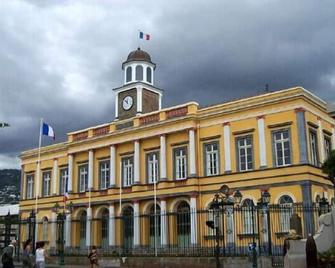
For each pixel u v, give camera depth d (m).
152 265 30.84
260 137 37.66
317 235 19.61
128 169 46.22
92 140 49.03
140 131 44.94
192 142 41.03
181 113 42.56
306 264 17.81
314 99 37.81
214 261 27.81
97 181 48.50
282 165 36.31
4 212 75.44
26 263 20.94
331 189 37.84
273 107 37.41
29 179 58.34
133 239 43.44
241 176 38.06
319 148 37.38
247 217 36.59
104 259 33.81
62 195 52.84
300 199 34.72
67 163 53.31
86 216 48.72
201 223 39.34
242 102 39.03
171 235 40.94
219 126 40.31
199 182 40.47
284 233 34.12
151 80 55.22
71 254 40.66
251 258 27.45
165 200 42.00
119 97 53.81
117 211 45.97
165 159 42.72
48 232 53.28
